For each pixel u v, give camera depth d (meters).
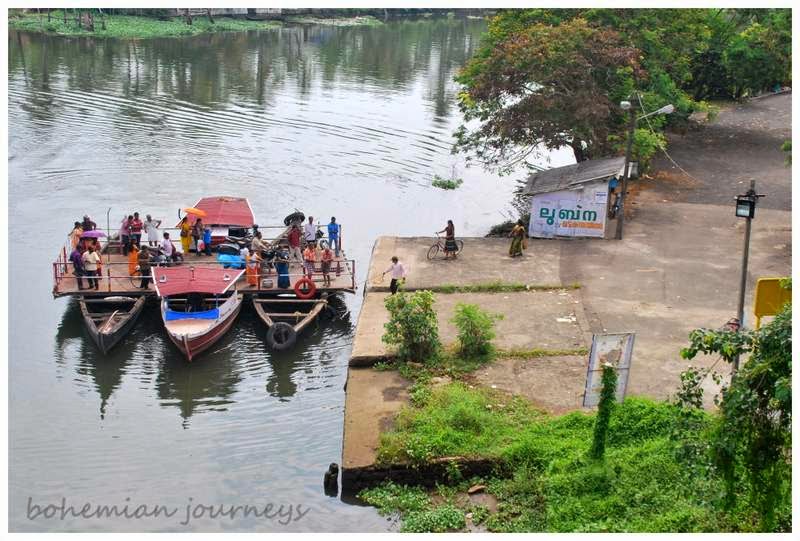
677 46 38.28
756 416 13.55
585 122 32.53
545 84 33.94
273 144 46.75
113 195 37.41
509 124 33.75
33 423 20.41
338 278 27.80
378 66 73.56
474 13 119.38
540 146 49.34
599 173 30.00
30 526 16.25
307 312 26.50
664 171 38.91
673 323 23.09
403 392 19.56
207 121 51.19
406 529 15.66
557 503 15.65
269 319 25.27
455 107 58.31
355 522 16.20
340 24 101.62
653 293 25.20
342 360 24.02
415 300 20.69
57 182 38.88
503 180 42.72
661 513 15.00
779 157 41.59
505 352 21.27
